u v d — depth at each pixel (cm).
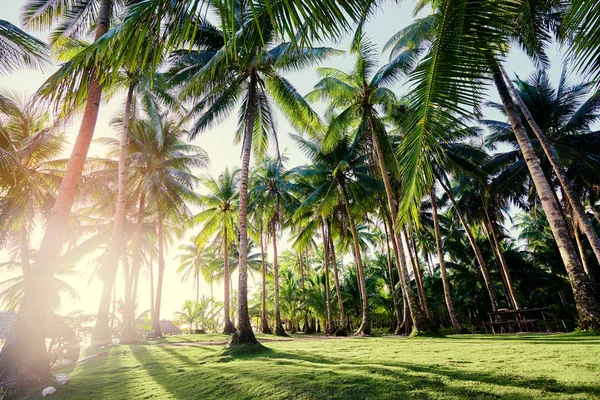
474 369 386
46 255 625
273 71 1223
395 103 1337
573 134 1677
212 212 2506
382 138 1461
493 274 2805
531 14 670
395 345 802
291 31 211
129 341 1548
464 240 3041
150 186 1892
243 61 300
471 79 272
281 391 385
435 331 1189
